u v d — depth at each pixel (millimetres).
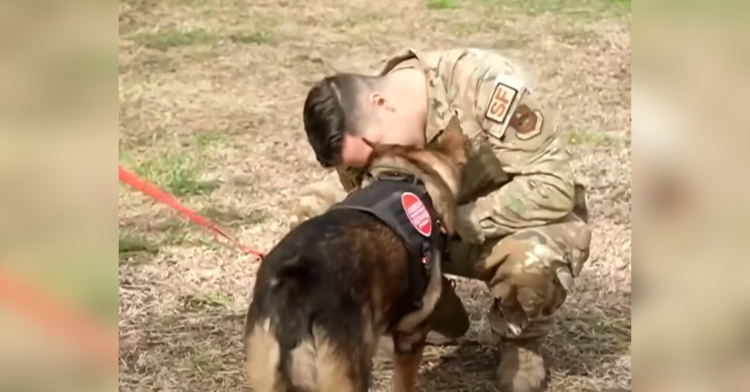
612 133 7156
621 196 6023
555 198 3691
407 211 3393
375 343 3238
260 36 9898
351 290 3102
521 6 11109
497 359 4328
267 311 3029
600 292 4895
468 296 4848
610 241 5410
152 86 8320
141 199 5902
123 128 7277
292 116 7656
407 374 3627
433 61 3768
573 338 4477
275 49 9492
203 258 5219
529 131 3703
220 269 5117
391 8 11062
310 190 4125
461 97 3713
